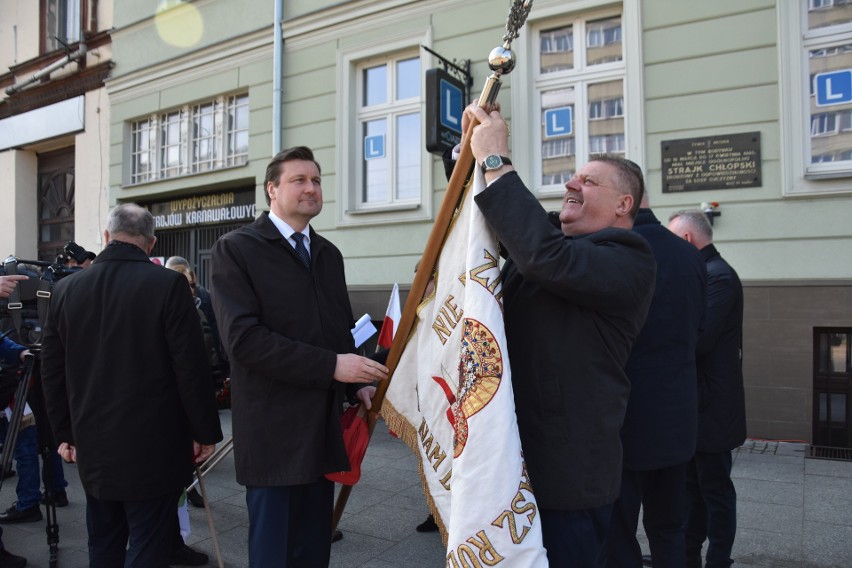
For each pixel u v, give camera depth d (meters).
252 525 2.04
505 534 1.53
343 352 2.24
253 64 8.17
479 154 1.69
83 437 2.38
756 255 5.26
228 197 8.70
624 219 1.96
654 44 5.68
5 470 2.93
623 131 6.00
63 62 10.01
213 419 2.54
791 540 3.28
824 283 4.99
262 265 2.08
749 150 5.30
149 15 9.27
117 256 2.49
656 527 2.40
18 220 11.03
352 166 7.42
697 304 2.36
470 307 1.69
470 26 6.60
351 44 7.34
